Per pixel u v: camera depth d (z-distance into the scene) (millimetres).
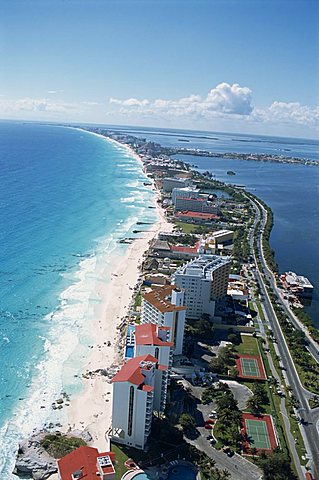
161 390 189250
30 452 169625
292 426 194875
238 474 166250
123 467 165375
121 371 178750
